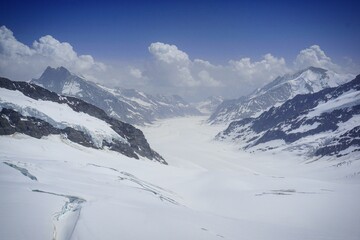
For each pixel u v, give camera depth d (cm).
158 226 9562
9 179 10850
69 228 8175
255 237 11488
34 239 7256
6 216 7719
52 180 12688
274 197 19575
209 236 9950
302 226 15300
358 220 15588
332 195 19925
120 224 8925
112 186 14638
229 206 18575
